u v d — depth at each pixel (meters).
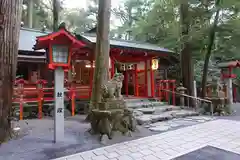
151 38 13.43
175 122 6.14
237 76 12.70
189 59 9.72
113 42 8.41
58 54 4.11
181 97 8.87
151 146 3.81
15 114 6.44
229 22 8.52
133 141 4.15
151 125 5.68
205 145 3.83
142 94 10.26
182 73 9.91
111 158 3.20
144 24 11.91
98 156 3.28
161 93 10.07
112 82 4.88
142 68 10.35
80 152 3.49
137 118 6.03
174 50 10.34
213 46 9.85
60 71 4.24
